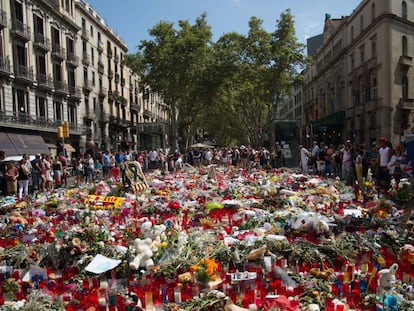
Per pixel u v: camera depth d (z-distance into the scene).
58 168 19.09
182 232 6.71
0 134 29.05
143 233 6.57
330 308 3.99
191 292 4.58
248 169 24.08
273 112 44.19
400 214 7.87
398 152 13.48
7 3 30.67
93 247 5.95
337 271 5.40
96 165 24.12
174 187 14.64
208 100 43.66
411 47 38.41
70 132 40.50
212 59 41.50
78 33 44.44
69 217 9.02
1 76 29.64
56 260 5.75
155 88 42.88
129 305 4.17
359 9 42.72
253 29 41.22
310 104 67.12
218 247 5.80
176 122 47.47
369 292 4.51
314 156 21.42
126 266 5.34
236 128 61.72
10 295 4.75
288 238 6.34
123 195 12.89
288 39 40.81
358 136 43.50
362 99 42.69
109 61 54.72
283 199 10.17
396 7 36.91
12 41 31.31
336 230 6.83
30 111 33.84
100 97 50.75
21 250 6.14
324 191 11.86
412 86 38.12
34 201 11.97
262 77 41.38
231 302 4.07
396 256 5.57
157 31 40.44
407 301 4.21
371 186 11.69
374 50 39.41
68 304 4.34
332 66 53.31
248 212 8.45
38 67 35.25
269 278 4.93
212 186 14.45
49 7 36.72
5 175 14.59
